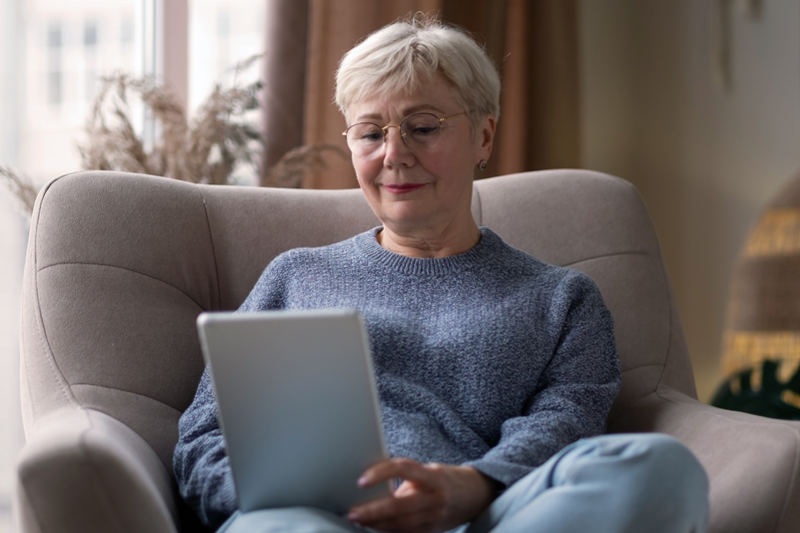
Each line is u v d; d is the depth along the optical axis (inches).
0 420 75.4
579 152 100.2
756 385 90.1
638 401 49.8
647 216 57.3
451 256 47.2
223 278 52.4
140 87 71.4
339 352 30.0
